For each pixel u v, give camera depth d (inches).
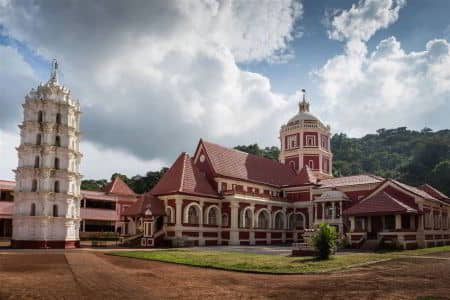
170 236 2042.3
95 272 885.2
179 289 677.3
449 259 1147.9
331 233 1167.0
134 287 691.4
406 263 1045.2
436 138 5324.8
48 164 1935.3
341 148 7431.1
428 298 588.7
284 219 2596.0
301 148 2982.3
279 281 772.0
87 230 2778.1
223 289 679.1
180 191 2075.5
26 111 1982.0
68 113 2064.5
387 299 585.9
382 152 7209.6
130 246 1969.7
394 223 1846.7
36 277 794.2
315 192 2536.9
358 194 2310.5
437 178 4141.2
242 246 2057.1
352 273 876.0
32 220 1845.5
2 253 1422.2
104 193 3019.2
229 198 2258.9
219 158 2493.8
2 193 2476.6
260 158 2839.6
